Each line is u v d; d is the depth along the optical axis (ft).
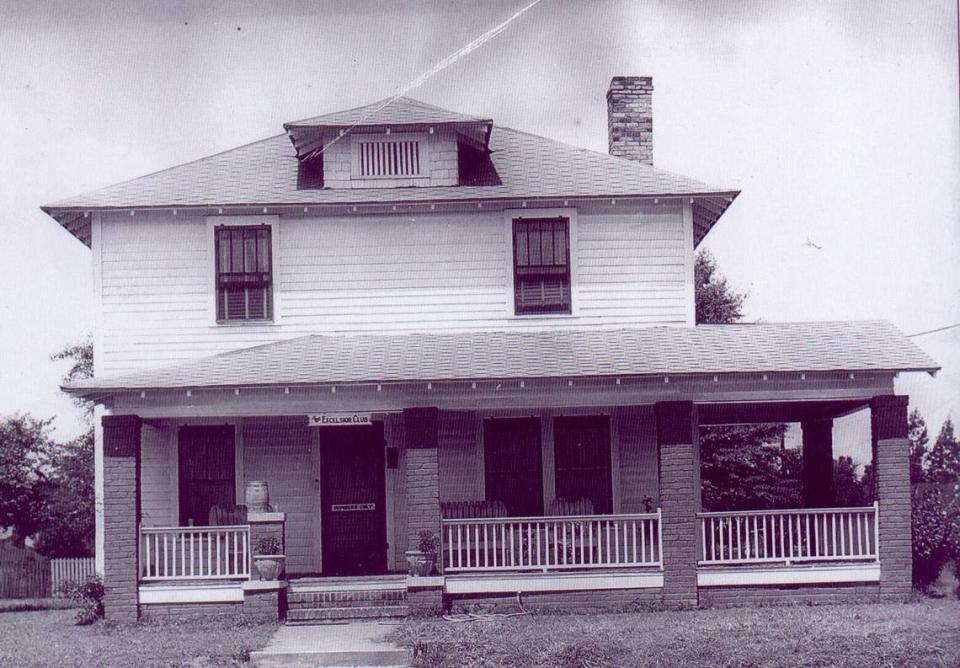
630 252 70.08
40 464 110.22
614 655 44.09
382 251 69.72
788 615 54.39
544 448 67.00
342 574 65.05
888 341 63.77
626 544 60.34
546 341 65.92
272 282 69.21
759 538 68.59
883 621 51.44
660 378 59.31
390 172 71.10
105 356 68.39
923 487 70.64
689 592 58.34
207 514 66.28
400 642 48.55
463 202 69.26
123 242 69.05
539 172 72.69
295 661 46.32
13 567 105.40
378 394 59.47
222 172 73.36
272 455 67.10
